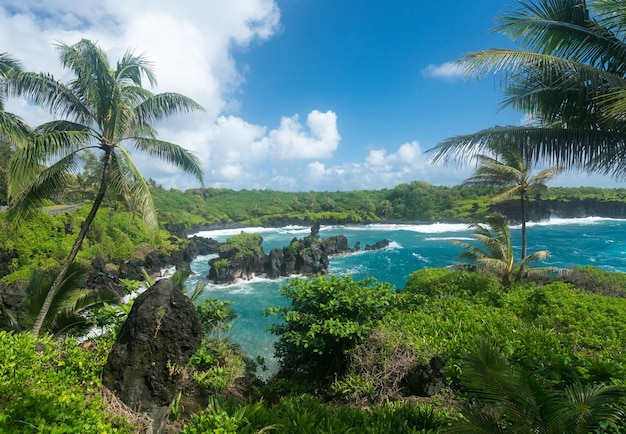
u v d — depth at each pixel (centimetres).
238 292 2956
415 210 9444
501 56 619
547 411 308
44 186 923
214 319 1056
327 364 1018
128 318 502
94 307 970
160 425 464
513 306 1305
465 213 8319
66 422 330
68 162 902
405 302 1362
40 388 409
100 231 3297
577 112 711
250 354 1634
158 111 999
